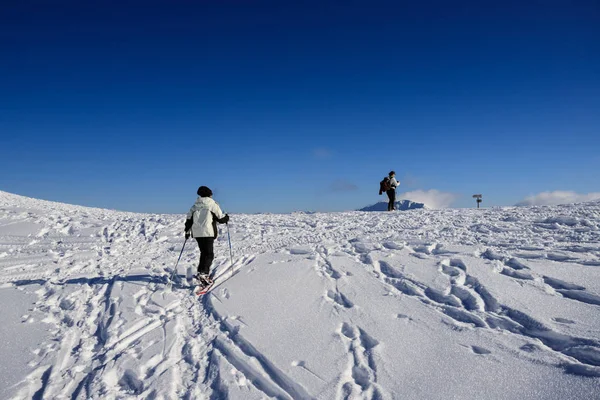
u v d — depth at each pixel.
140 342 4.57
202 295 6.02
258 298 5.57
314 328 4.61
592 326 3.95
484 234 8.06
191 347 4.45
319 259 7.13
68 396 3.67
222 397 3.54
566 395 3.10
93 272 7.32
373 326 4.53
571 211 9.73
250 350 4.25
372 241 8.18
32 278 7.06
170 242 9.79
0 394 3.63
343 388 3.52
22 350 4.45
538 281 5.14
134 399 3.55
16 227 10.81
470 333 4.16
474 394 3.26
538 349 3.72
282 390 3.55
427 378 3.52
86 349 4.50
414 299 5.13
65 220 11.88
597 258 5.65
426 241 7.62
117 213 14.42
